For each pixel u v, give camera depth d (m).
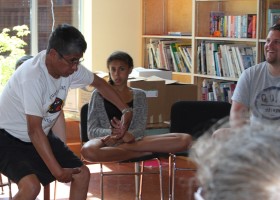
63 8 6.16
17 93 2.68
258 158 0.60
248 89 3.43
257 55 5.03
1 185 4.18
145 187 4.79
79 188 2.84
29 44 6.04
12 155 2.71
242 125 0.72
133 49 6.34
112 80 3.89
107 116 3.84
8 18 5.89
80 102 5.03
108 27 6.18
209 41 5.73
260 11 4.99
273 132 0.64
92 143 3.58
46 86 2.66
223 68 5.41
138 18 6.33
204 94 5.67
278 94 3.35
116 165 5.53
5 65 5.61
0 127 2.76
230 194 0.59
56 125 3.21
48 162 2.60
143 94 3.96
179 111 4.04
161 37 6.11
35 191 2.60
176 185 4.75
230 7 5.73
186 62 5.89
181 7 6.28
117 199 4.43
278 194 0.58
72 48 2.55
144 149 3.63
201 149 0.67
